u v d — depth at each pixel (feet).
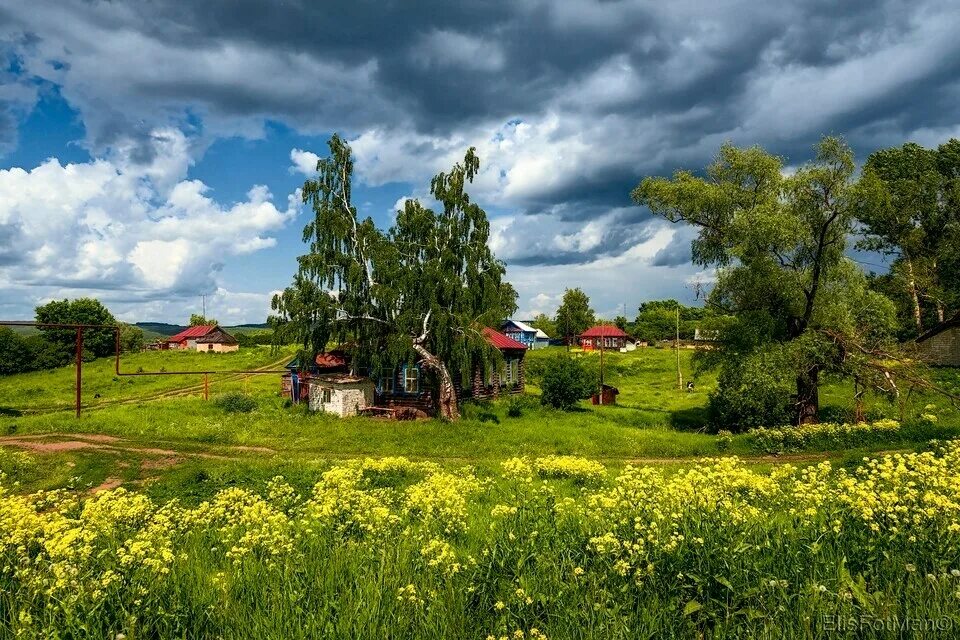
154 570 18.78
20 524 23.22
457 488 37.29
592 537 20.44
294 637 15.60
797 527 21.76
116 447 80.43
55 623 16.47
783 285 91.56
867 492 21.84
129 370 217.36
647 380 202.80
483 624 16.67
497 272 110.63
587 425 103.14
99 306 311.47
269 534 22.47
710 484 26.30
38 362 233.14
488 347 106.73
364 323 111.24
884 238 179.93
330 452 81.15
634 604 17.39
